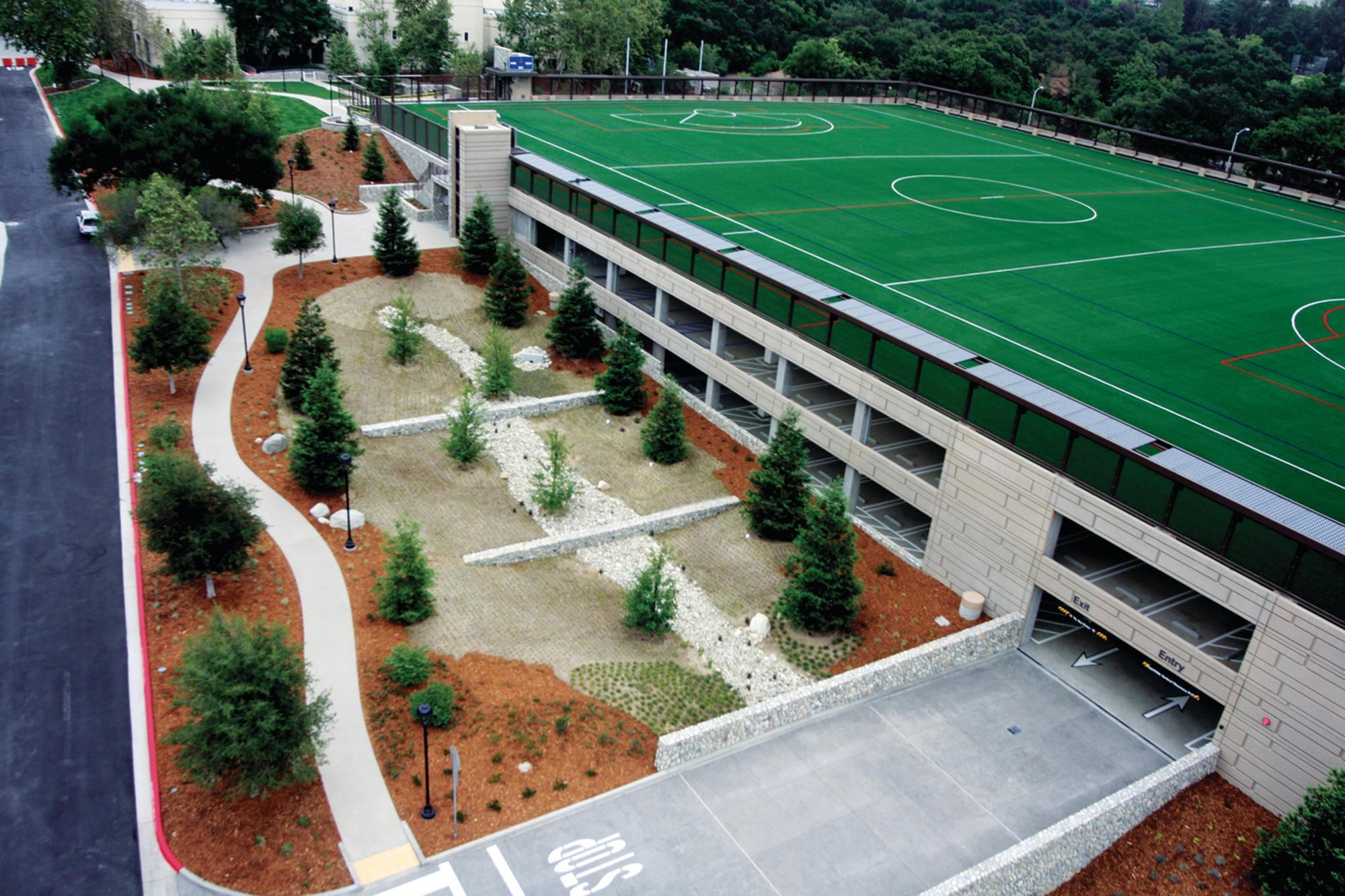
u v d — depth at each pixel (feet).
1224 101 351.05
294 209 170.50
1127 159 267.39
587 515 119.96
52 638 92.99
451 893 71.26
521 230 187.01
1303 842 73.56
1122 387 122.93
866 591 108.27
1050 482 95.91
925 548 115.65
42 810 75.82
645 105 281.13
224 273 167.02
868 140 257.55
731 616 104.99
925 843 79.66
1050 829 78.48
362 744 82.17
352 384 142.41
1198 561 84.84
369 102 254.88
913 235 177.78
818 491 125.90
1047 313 145.69
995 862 75.10
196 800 76.13
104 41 302.45
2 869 70.95
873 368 117.80
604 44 332.80
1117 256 176.65
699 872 75.00
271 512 111.86
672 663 97.30
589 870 74.13
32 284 164.25
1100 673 101.71
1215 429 114.21
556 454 118.93
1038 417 113.50
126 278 167.12
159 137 171.01
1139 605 96.68
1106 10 596.29
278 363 144.77
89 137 172.04
